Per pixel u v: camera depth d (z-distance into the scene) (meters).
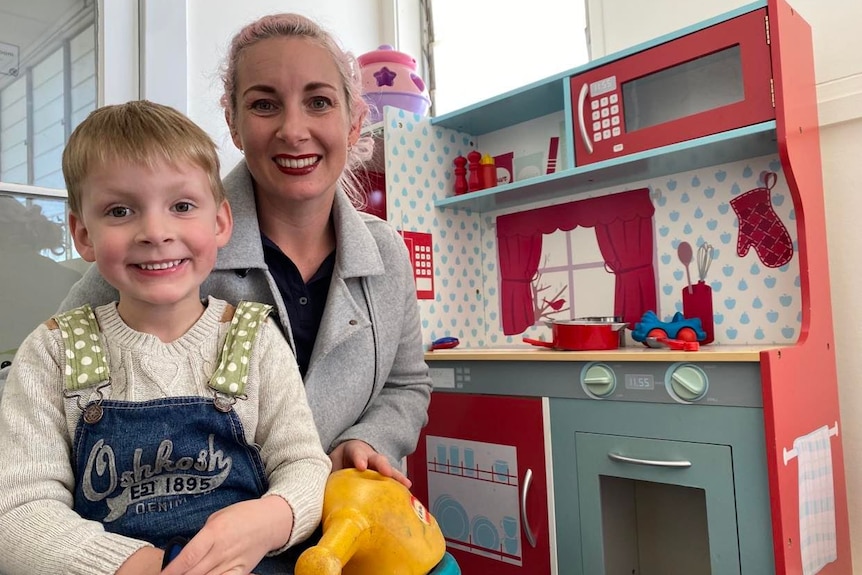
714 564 1.08
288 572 0.65
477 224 1.99
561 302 1.80
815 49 1.38
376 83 1.83
